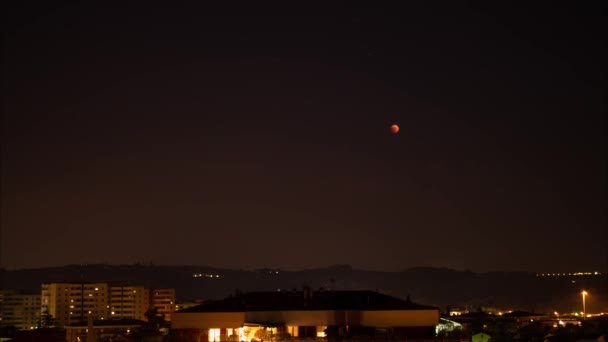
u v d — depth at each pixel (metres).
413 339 105.44
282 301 115.06
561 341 109.06
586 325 119.75
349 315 108.56
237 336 108.00
